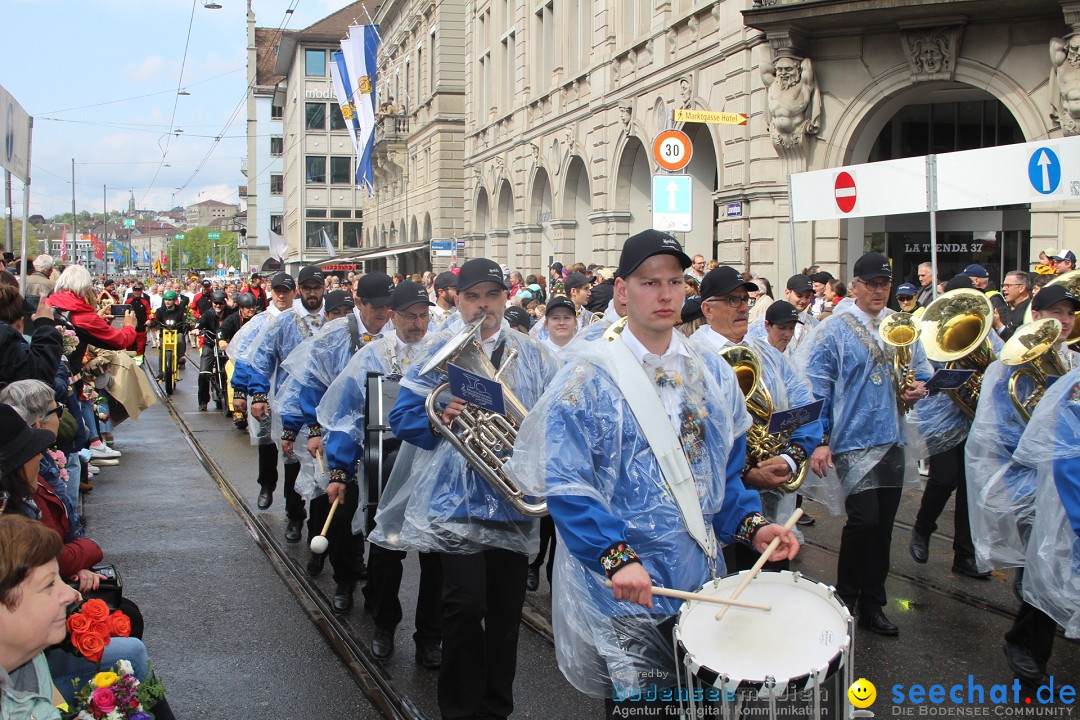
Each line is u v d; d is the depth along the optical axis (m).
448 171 42.88
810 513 9.10
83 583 4.38
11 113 7.32
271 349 8.31
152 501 9.86
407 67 49.38
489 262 4.98
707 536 3.50
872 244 17.16
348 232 71.94
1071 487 4.47
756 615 3.18
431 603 5.62
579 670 3.52
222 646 6.00
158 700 3.66
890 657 5.62
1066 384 4.65
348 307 7.62
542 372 5.09
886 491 6.16
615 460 3.43
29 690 3.17
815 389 6.23
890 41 15.54
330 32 70.69
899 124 17.05
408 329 6.12
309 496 7.34
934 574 7.20
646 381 3.46
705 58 18.88
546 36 29.20
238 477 11.01
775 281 17.05
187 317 22.31
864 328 6.24
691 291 9.80
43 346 6.20
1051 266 11.12
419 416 4.83
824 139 16.33
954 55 14.77
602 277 12.72
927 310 7.12
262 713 5.08
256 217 88.19
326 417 6.24
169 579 7.32
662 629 3.44
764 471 4.96
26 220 7.74
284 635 6.20
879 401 6.16
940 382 6.58
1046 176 8.91
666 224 11.97
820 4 15.14
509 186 33.91
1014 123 16.23
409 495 5.35
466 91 38.34
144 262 144.88
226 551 8.09
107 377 11.97
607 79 24.06
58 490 5.21
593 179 25.16
